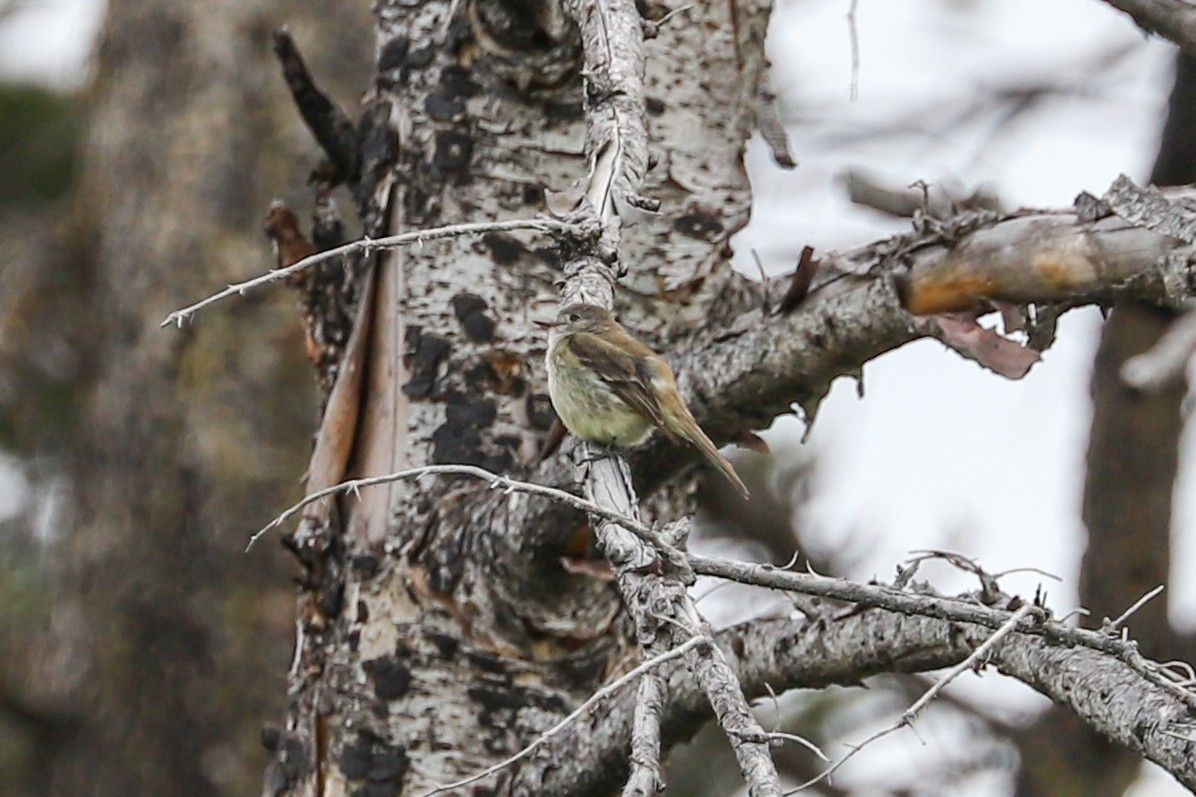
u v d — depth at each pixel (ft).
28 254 74.49
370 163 36.19
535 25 34.78
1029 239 28.96
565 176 35.35
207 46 74.59
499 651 33.73
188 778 69.46
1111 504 51.31
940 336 30.07
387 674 33.99
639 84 29.25
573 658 33.91
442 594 33.99
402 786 33.65
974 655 21.40
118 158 74.95
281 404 72.54
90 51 77.15
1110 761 51.60
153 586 71.00
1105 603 51.03
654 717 21.70
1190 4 29.68
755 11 37.40
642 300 35.55
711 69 36.94
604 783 31.86
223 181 73.61
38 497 73.61
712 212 36.35
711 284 36.01
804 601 30.04
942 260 30.01
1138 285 27.99
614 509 25.76
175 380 72.59
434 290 35.22
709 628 22.68
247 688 70.44
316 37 74.59
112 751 69.72
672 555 22.53
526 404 34.83
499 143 35.35
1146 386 23.34
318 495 24.13
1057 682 25.22
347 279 36.47
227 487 71.51
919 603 21.88
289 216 37.14
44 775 69.97
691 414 33.01
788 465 60.59
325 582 35.24
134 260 73.77
